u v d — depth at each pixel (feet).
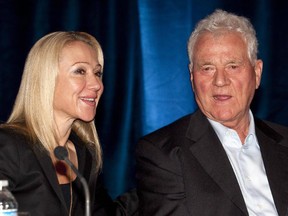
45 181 12.52
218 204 12.66
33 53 12.96
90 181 13.55
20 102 13.09
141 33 20.51
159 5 20.51
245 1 20.36
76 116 13.03
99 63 13.46
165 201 12.98
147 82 20.51
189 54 13.34
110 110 20.44
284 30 20.29
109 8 20.42
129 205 14.37
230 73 12.90
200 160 13.00
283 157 13.56
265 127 13.94
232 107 12.96
